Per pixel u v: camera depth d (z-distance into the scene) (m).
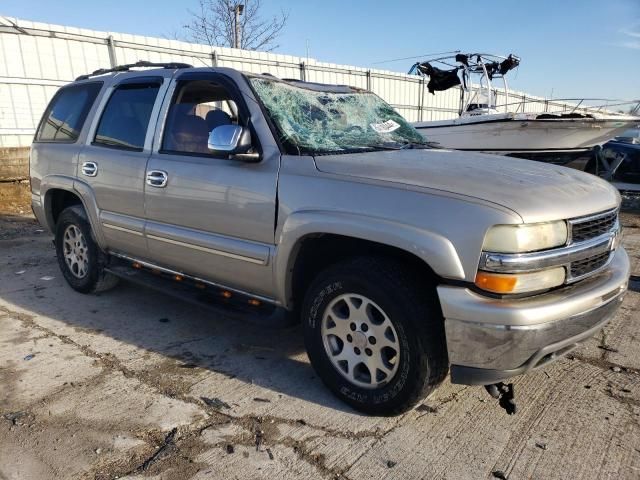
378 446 2.65
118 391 3.17
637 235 7.76
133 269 4.41
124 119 4.26
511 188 2.61
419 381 2.63
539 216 2.44
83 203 4.51
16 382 3.27
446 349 2.62
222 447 2.64
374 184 2.73
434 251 2.44
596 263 2.82
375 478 2.42
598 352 3.72
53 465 2.49
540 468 2.49
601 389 3.21
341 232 2.72
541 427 2.81
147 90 4.11
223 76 3.51
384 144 3.63
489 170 2.94
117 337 3.98
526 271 2.40
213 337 3.99
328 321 3.00
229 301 3.57
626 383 3.28
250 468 2.49
